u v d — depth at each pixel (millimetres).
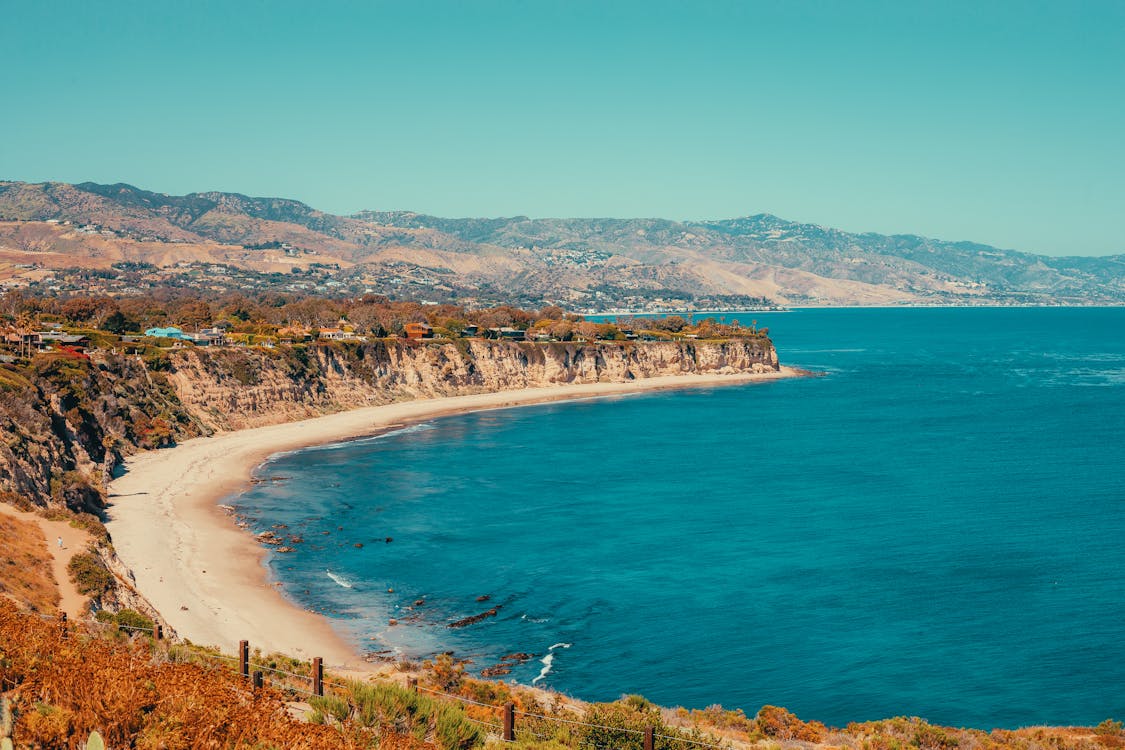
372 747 20734
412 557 80938
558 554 82188
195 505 99312
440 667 52844
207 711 18438
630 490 111188
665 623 64812
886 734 40094
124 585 59875
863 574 75875
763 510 100062
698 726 39625
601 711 33094
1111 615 65375
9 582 49406
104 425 122000
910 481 116812
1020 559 79812
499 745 24750
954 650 59438
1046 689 53625
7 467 76000
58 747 16312
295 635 60594
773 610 67375
